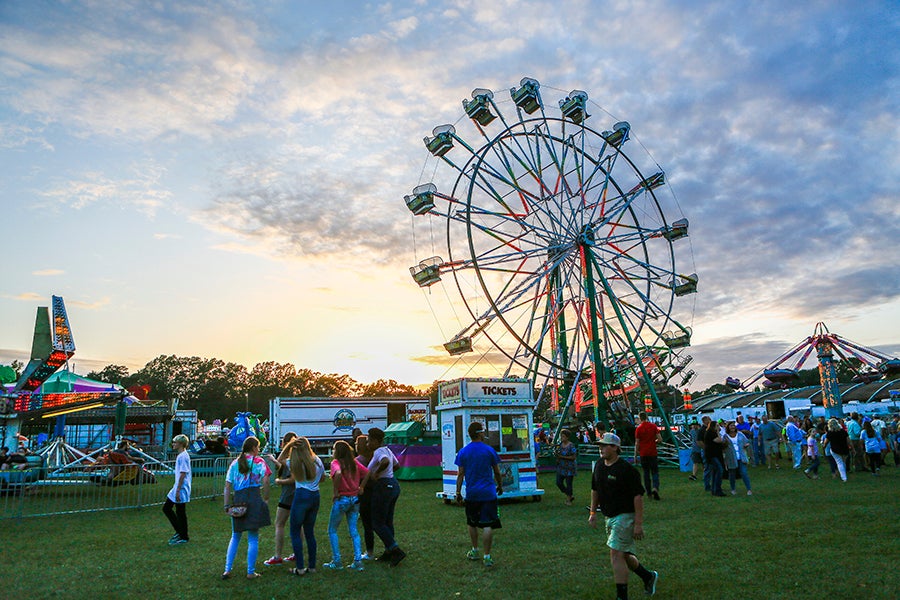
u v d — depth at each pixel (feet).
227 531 35.14
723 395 229.86
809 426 70.54
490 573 23.97
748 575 22.22
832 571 22.20
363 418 102.73
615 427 88.17
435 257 88.38
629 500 19.67
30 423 91.45
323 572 24.77
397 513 41.52
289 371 402.52
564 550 27.86
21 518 40.11
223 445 82.28
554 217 88.63
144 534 34.27
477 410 47.06
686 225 98.12
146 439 110.83
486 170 86.53
